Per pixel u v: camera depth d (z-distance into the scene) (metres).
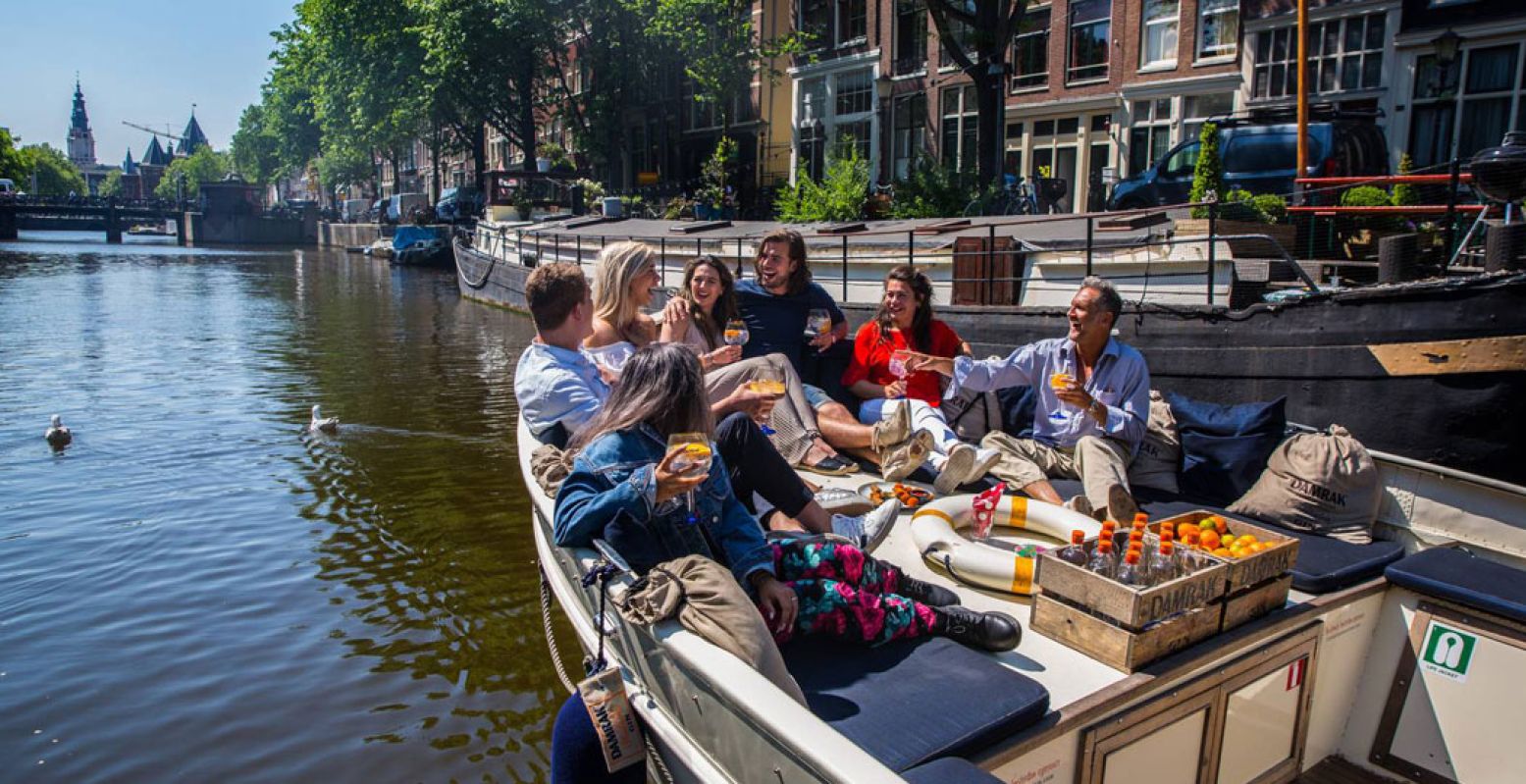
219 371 13.98
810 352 5.29
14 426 10.22
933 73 22.52
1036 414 4.35
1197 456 4.18
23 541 6.89
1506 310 4.39
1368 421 4.98
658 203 28.81
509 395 12.35
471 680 5.04
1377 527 3.78
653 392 2.61
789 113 28.89
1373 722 3.35
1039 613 2.85
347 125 44.97
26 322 19.41
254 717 4.65
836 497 3.80
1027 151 21.41
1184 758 2.73
